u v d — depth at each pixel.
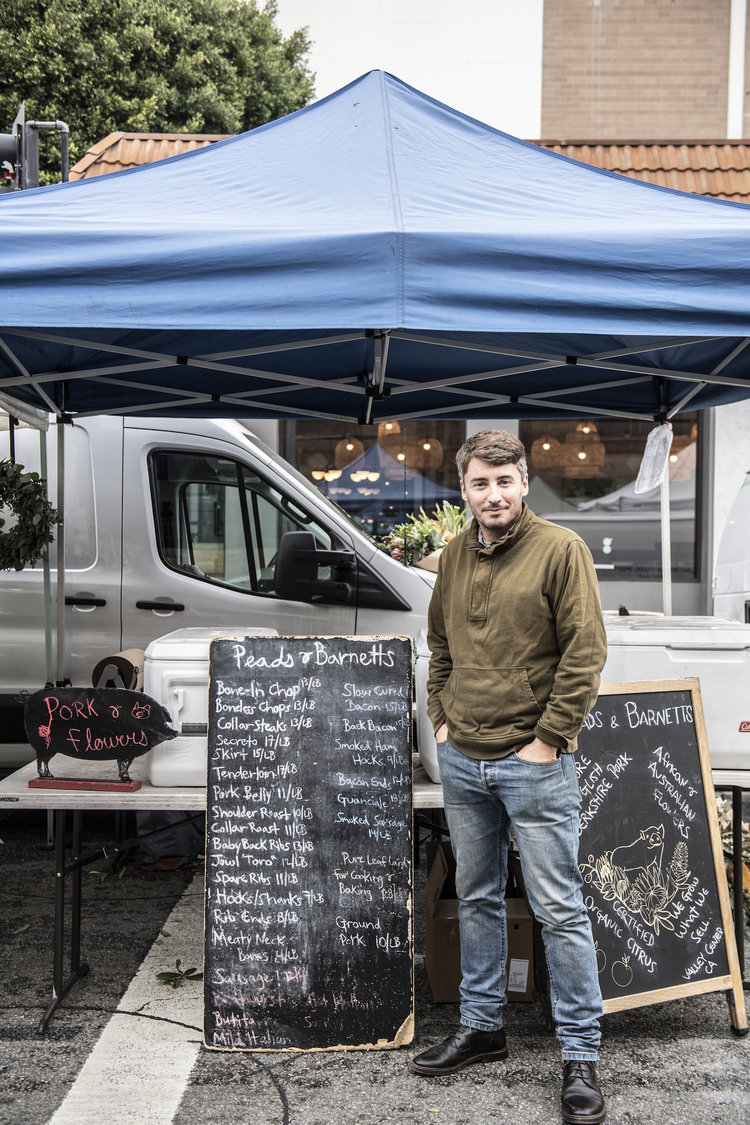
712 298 2.79
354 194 3.09
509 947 3.47
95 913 4.36
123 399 4.81
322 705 3.20
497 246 2.71
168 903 4.49
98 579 5.31
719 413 9.47
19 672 5.33
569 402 5.13
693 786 3.38
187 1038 3.22
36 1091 2.88
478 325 2.71
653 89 13.97
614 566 9.83
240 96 12.95
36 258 2.71
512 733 2.78
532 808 2.77
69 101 11.67
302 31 13.95
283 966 3.12
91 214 2.99
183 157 3.64
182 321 2.73
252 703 3.21
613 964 3.16
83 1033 3.24
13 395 4.34
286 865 3.15
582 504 9.86
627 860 3.26
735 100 13.92
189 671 3.37
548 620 2.78
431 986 3.49
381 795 3.16
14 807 3.27
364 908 3.13
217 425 5.42
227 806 3.18
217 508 5.39
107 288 2.73
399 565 5.29
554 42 14.04
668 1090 2.92
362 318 2.69
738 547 7.32
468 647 2.86
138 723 3.29
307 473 9.84
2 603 5.30
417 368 4.52
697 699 3.43
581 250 2.75
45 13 11.58
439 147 3.58
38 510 4.44
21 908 4.41
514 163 3.61
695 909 3.28
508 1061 3.08
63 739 3.35
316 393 4.93
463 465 2.84
